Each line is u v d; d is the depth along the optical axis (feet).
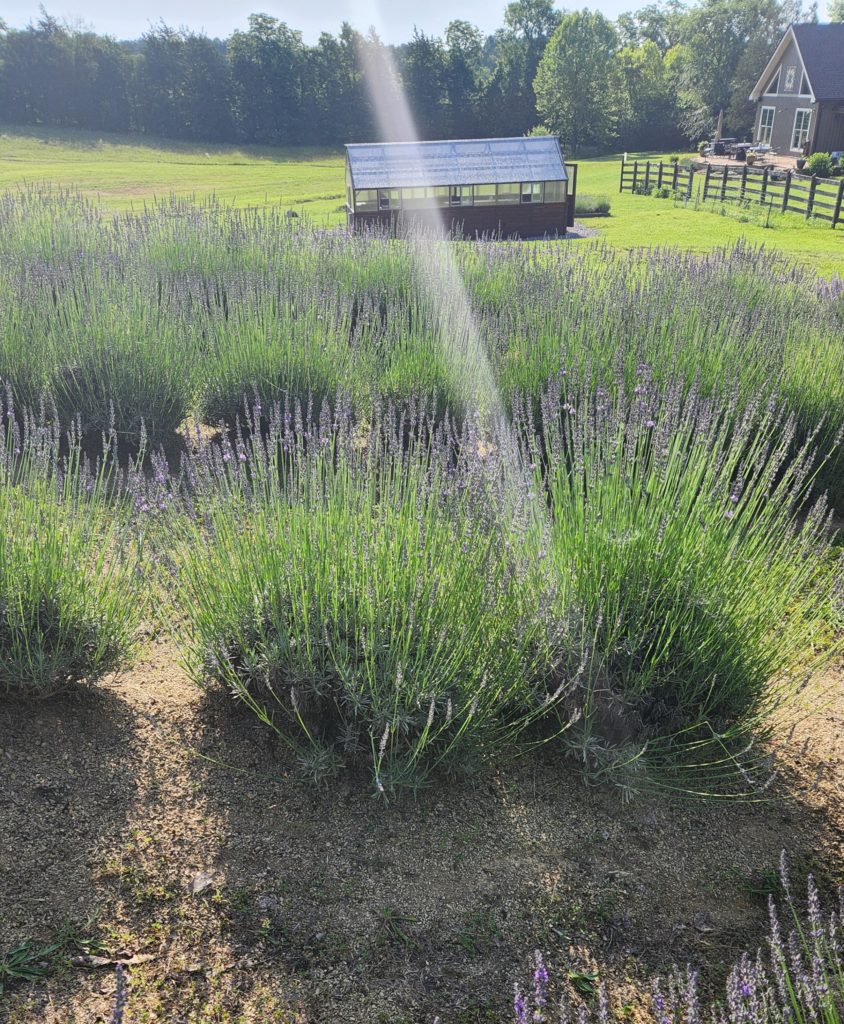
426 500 11.36
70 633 10.53
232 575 10.52
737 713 11.25
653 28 365.61
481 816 9.80
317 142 264.52
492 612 10.16
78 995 7.27
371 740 9.51
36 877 8.26
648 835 9.76
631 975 8.06
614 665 10.90
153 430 19.86
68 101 253.85
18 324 21.22
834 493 20.06
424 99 262.47
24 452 14.52
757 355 20.88
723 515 11.27
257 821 9.32
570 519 11.48
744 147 162.20
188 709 10.89
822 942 7.30
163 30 255.29
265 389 20.80
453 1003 7.65
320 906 8.46
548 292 25.40
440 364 21.26
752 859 9.53
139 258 30.07
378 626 9.77
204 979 7.62
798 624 11.89
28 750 9.78
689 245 64.44
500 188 72.74
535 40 293.43
